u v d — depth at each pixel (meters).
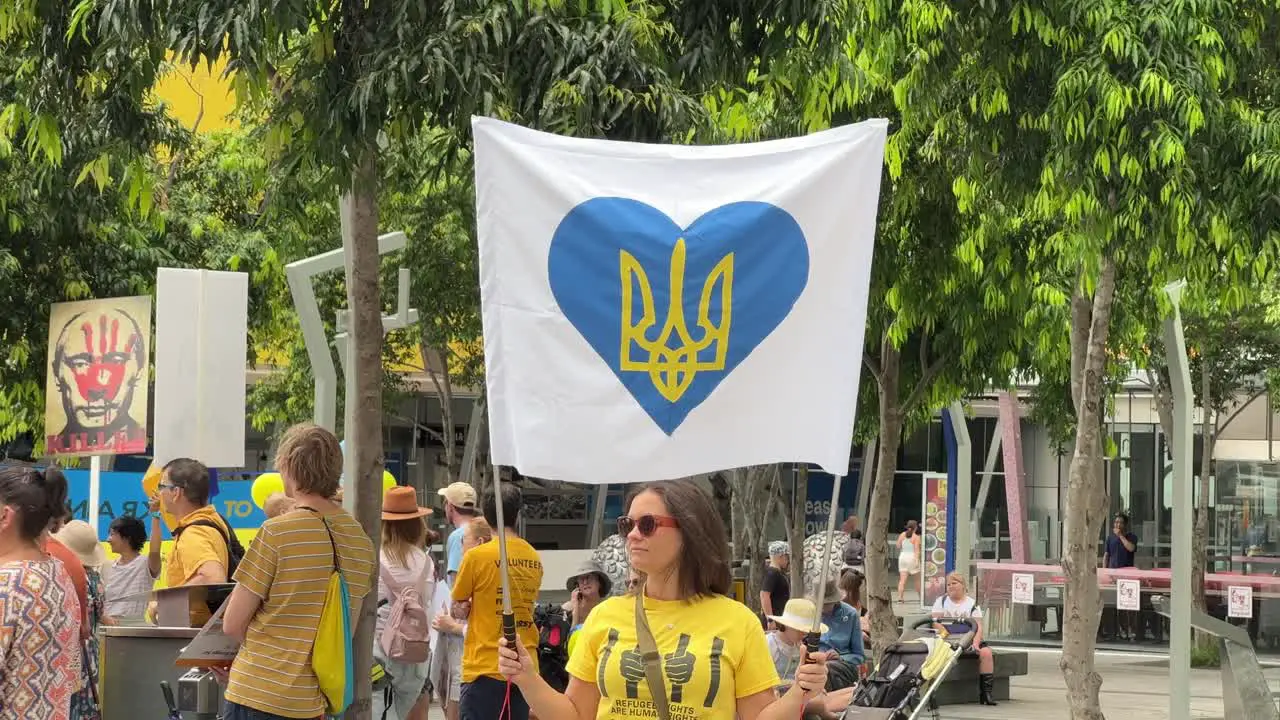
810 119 10.71
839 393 5.51
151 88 9.19
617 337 5.43
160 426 10.79
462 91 7.73
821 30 8.66
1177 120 11.74
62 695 6.32
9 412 19.78
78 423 13.99
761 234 5.49
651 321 5.44
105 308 13.80
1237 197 12.19
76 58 8.88
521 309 5.41
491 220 5.42
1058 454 23.92
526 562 9.86
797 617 11.61
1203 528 27.77
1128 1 11.89
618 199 5.45
